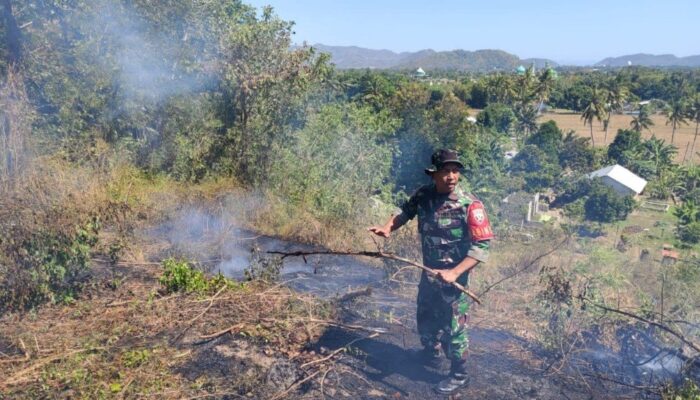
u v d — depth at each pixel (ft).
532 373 11.89
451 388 10.87
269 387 10.61
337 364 11.66
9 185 20.42
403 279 17.34
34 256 13.85
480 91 352.69
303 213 25.23
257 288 15.37
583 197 157.99
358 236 23.85
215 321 13.10
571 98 400.67
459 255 10.83
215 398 10.11
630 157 207.00
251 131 35.01
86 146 29.91
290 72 38.83
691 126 342.23
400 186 122.11
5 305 13.14
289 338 12.60
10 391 9.93
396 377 11.39
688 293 17.87
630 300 16.90
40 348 11.54
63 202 19.81
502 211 106.73
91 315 13.28
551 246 27.09
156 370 10.87
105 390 10.04
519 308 15.46
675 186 186.91
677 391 10.82
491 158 142.72
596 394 11.12
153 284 15.55
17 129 23.34
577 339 13.25
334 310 14.29
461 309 10.75
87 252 15.34
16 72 28.22
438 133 127.85
